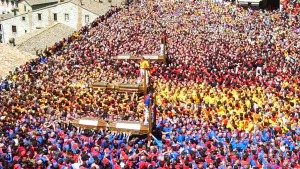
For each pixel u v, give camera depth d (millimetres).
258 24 74500
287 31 69750
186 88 42625
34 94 40188
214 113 36625
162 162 25312
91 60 55344
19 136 28438
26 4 109250
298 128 34438
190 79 47438
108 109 36594
